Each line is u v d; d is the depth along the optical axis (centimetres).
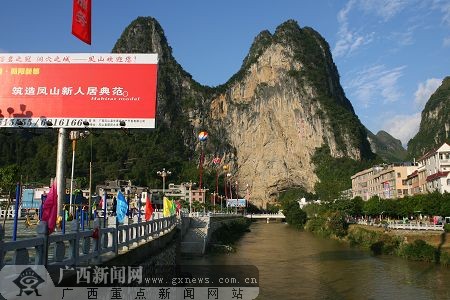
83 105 2912
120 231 1736
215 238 6531
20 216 4931
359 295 3108
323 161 19775
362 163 18412
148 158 17775
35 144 14325
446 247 4562
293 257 5034
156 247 2369
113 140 18200
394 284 3466
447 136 18225
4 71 2934
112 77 2952
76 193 4850
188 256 4928
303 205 14575
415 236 5194
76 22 2527
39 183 10188
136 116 2905
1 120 2875
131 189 10719
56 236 1116
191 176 18662
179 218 4953
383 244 5322
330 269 4175
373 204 8681
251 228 11450
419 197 7094
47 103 2905
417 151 19838
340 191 13750
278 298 2973
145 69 2972
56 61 2958
